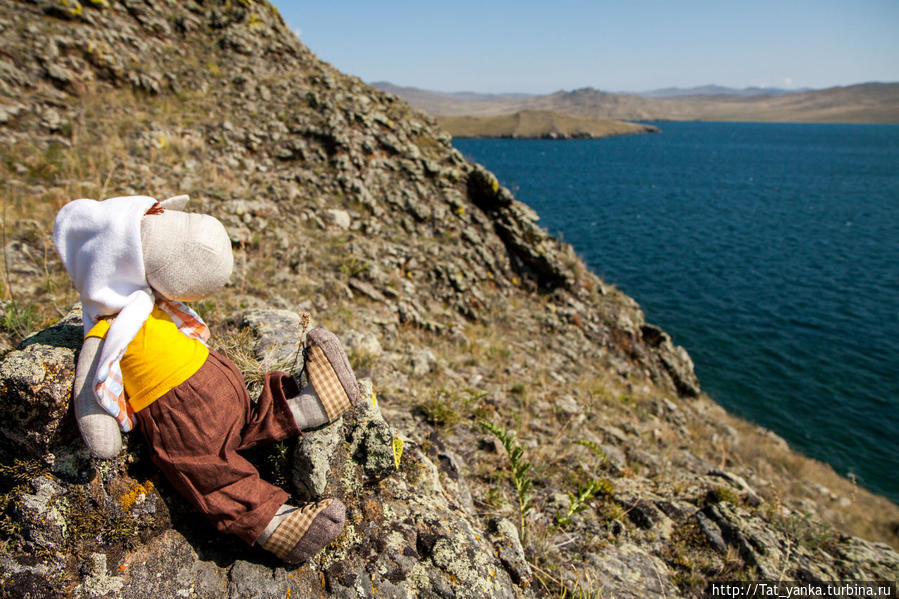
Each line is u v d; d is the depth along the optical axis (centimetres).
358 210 1119
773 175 10081
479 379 776
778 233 4688
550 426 693
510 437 468
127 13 1252
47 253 626
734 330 2400
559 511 480
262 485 241
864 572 489
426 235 1180
